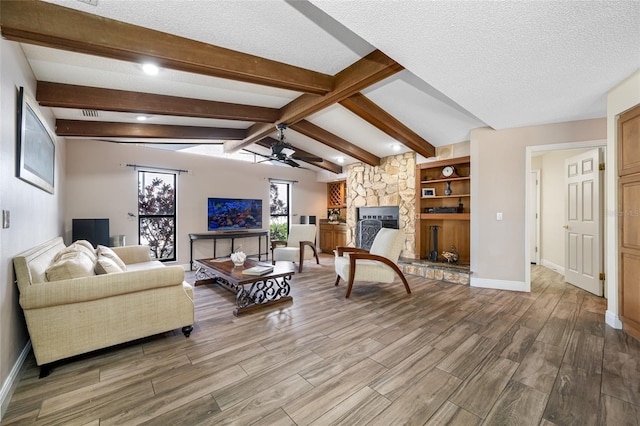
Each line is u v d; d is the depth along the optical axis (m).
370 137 5.25
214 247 6.08
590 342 2.45
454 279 4.52
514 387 1.83
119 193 4.95
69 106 2.87
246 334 2.62
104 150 4.80
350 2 1.57
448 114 4.05
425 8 1.62
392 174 5.97
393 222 5.93
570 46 2.01
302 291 4.05
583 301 3.60
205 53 2.33
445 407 1.64
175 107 3.37
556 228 5.55
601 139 3.57
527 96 2.93
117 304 2.22
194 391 1.79
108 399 1.71
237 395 1.75
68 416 1.57
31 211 2.33
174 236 5.68
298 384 1.86
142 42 2.08
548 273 5.28
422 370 2.03
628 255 2.58
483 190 4.26
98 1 1.79
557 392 1.77
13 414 1.58
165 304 2.44
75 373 1.98
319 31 2.25
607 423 1.51
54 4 1.81
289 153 4.46
